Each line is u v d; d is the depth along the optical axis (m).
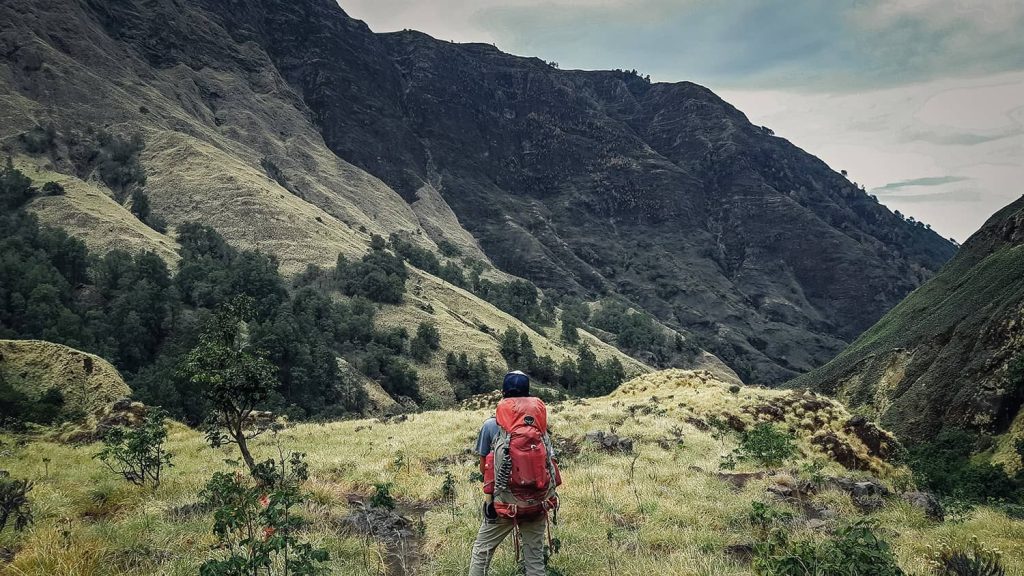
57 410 28.33
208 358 11.26
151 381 82.62
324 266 181.50
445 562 6.13
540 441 4.36
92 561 5.72
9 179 169.88
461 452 13.70
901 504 9.96
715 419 19.02
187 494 9.42
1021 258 119.50
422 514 8.70
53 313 106.88
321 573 5.61
